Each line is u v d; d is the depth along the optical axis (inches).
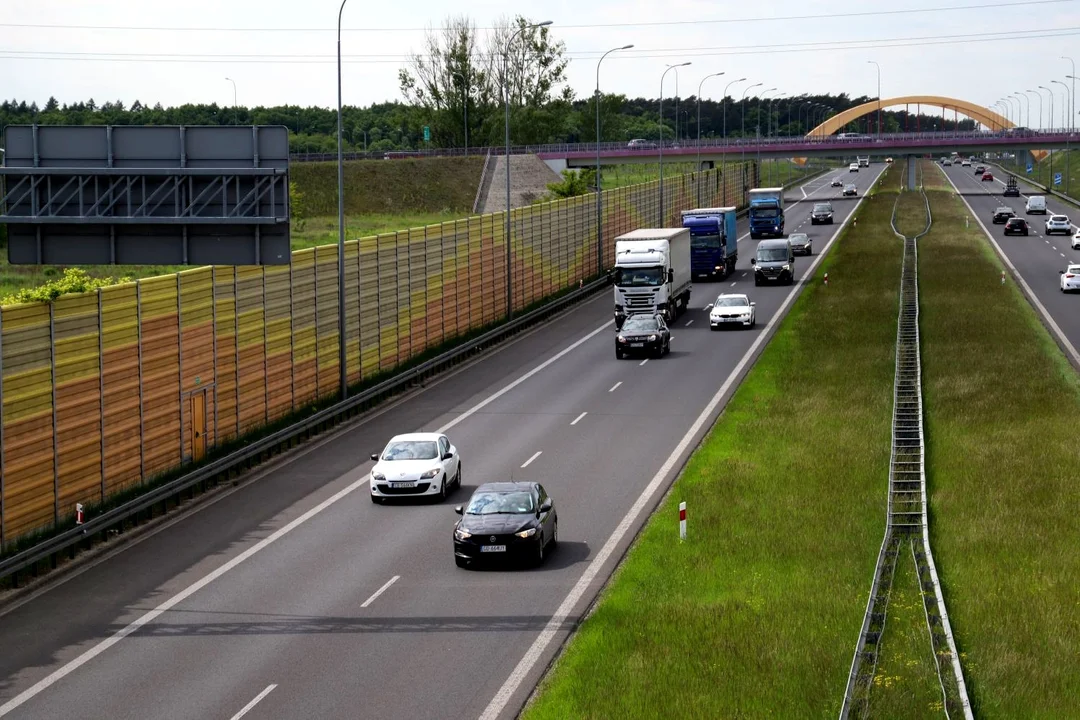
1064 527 1111.6
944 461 1376.7
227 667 837.8
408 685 794.8
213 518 1266.0
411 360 2160.4
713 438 1534.2
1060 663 805.2
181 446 1456.7
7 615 978.1
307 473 1453.0
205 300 1509.6
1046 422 1514.5
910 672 792.9
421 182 5157.5
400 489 1289.4
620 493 1300.4
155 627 933.2
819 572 1007.0
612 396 1852.9
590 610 947.3
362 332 1979.6
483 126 6855.3
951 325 2301.9
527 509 1083.9
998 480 1270.9
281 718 741.3
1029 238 4264.3
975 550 1057.5
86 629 935.0
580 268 3334.2
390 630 908.0
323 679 808.9
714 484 1296.8
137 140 1178.0
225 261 1192.8
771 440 1499.8
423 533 1181.1
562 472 1401.3
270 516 1264.8
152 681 815.1
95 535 1204.5
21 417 1171.9
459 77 6820.9
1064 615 894.4
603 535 1154.0
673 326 2581.2
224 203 1173.7
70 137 1173.1
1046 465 1315.2
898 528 1133.1
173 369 1439.5
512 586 1009.5
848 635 858.8
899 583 983.0
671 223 4566.9
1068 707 738.2
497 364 2204.7
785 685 770.2
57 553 1151.6
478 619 929.5
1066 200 6220.5
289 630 914.7
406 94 6953.7
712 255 3275.1
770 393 1803.6
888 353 2052.2
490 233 2591.0
